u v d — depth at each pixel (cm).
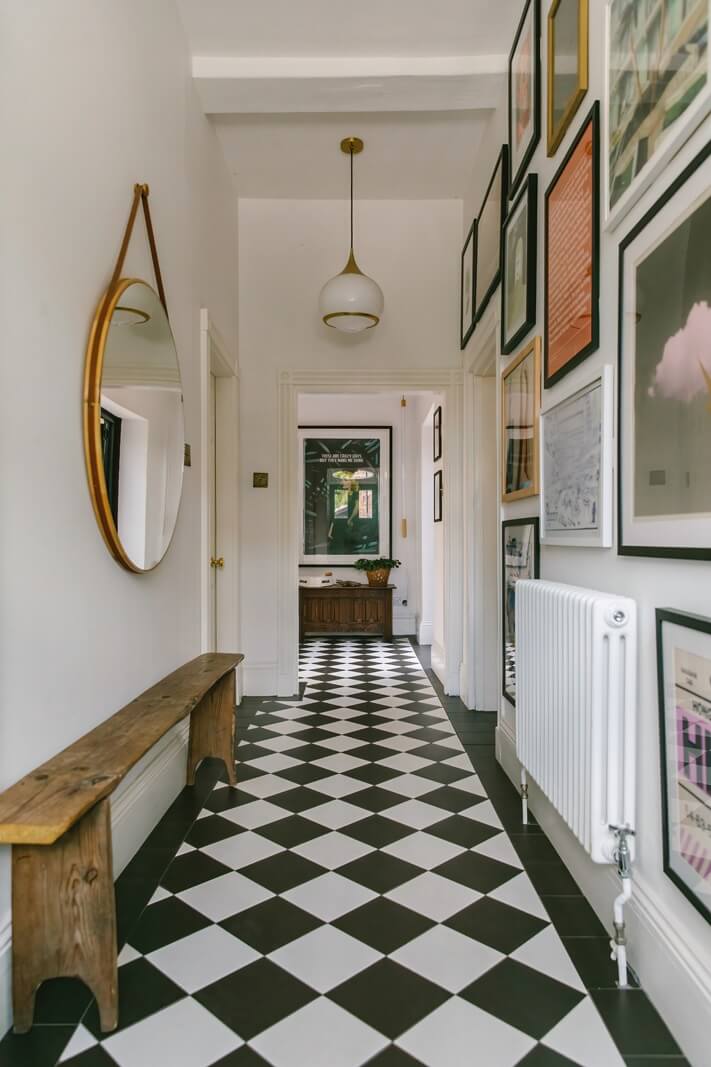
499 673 337
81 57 195
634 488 166
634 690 166
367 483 805
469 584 454
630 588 172
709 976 134
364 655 663
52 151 176
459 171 447
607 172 185
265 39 330
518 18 316
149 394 251
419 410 761
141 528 242
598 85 197
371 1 305
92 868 151
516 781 300
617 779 166
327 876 222
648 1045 145
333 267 486
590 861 203
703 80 130
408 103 362
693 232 136
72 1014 157
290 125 394
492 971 171
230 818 270
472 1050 144
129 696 236
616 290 181
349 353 484
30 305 164
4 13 151
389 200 486
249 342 485
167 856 237
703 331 131
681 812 142
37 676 167
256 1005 158
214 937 187
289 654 488
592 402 197
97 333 199
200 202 359
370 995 162
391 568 776
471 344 436
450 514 489
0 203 150
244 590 486
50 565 175
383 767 331
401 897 209
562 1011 156
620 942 166
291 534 488
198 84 344
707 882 131
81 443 195
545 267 252
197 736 307
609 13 183
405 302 484
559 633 197
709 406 129
